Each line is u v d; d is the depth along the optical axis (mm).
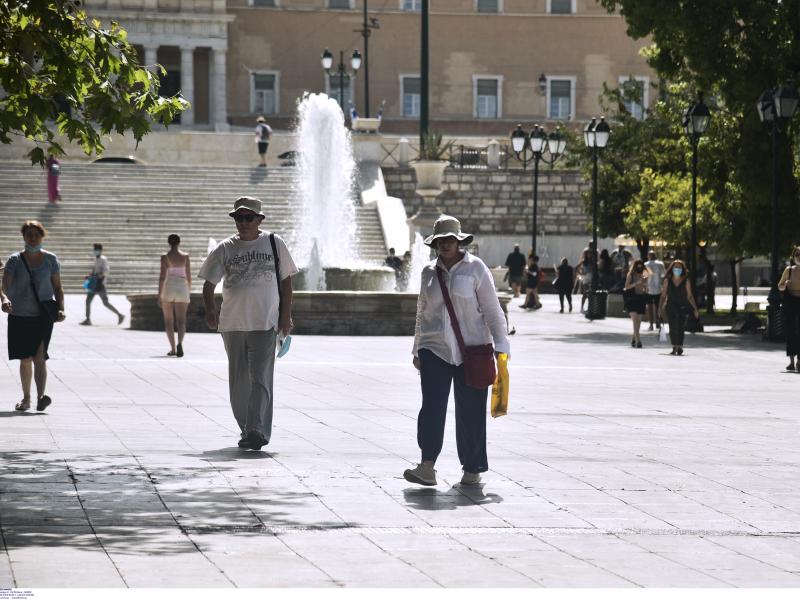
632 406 16141
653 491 10039
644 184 44625
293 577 7020
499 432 13406
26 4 10422
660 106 40156
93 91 11000
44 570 7055
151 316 29844
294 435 12836
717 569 7473
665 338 29281
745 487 10273
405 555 7652
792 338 22094
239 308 11828
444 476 10562
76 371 19531
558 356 24750
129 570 7086
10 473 10172
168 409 14773
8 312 14328
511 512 9086
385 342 27078
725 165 35031
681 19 30844
